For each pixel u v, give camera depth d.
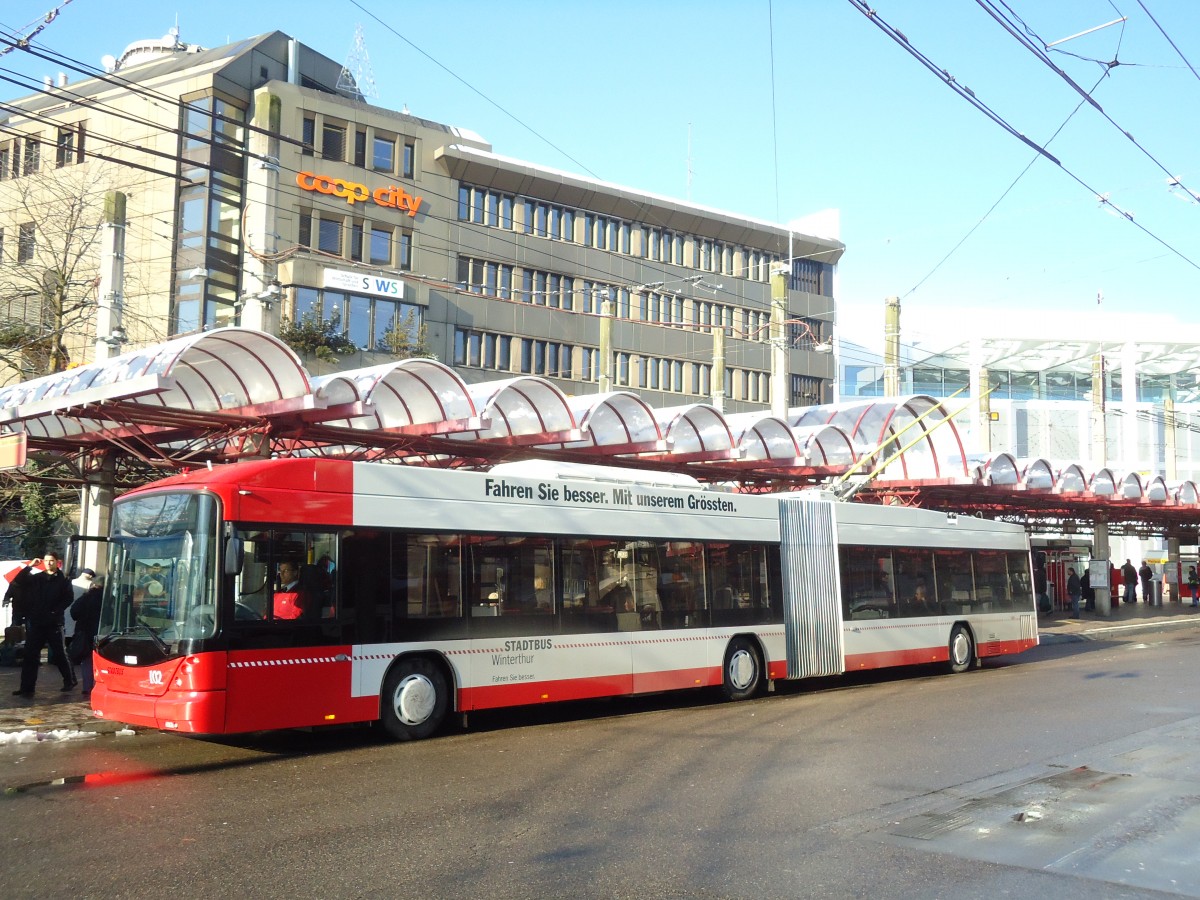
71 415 15.91
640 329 53.88
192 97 41.16
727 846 7.48
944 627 20.92
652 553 15.62
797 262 61.81
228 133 41.50
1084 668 21.62
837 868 6.93
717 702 16.44
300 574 11.80
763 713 14.99
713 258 57.56
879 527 19.91
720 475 25.72
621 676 14.81
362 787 9.67
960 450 27.89
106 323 21.64
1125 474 36.94
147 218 40.88
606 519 15.07
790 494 19.03
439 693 12.92
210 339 14.95
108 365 16.30
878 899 6.29
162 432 18.30
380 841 7.61
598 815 8.45
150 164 41.12
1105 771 10.32
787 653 17.47
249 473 11.64
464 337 47.72
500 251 48.81
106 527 19.42
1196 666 21.61
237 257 41.50
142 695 11.30
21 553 29.16
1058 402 64.25
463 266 47.66
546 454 21.28
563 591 14.32
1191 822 8.22
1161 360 61.03
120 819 8.33
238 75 42.03
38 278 35.44
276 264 40.59
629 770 10.48
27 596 15.47
